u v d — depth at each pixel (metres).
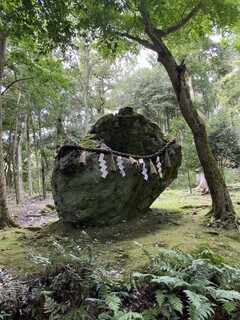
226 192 4.50
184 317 2.11
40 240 3.91
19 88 9.03
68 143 3.93
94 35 4.31
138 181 4.15
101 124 4.41
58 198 4.18
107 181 3.88
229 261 2.75
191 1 4.49
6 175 17.67
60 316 2.20
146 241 3.52
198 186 11.73
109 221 4.20
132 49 5.84
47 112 13.07
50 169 14.81
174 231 3.94
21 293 2.42
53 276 2.55
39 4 3.44
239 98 16.25
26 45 6.11
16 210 8.99
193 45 7.32
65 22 3.67
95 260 2.68
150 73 14.19
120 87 15.68
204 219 4.60
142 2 3.29
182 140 9.48
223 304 2.10
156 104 13.52
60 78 7.42
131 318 1.96
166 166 4.18
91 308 2.17
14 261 3.11
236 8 4.47
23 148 18.22
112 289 2.31
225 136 8.48
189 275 2.34
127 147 4.46
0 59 5.79
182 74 4.63
